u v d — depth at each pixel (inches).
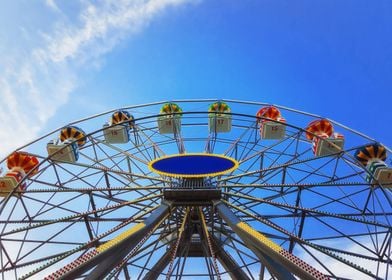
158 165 846.5
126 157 943.0
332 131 971.9
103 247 557.6
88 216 753.0
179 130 1037.2
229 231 829.2
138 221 731.4
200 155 861.2
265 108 1038.4
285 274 561.0
